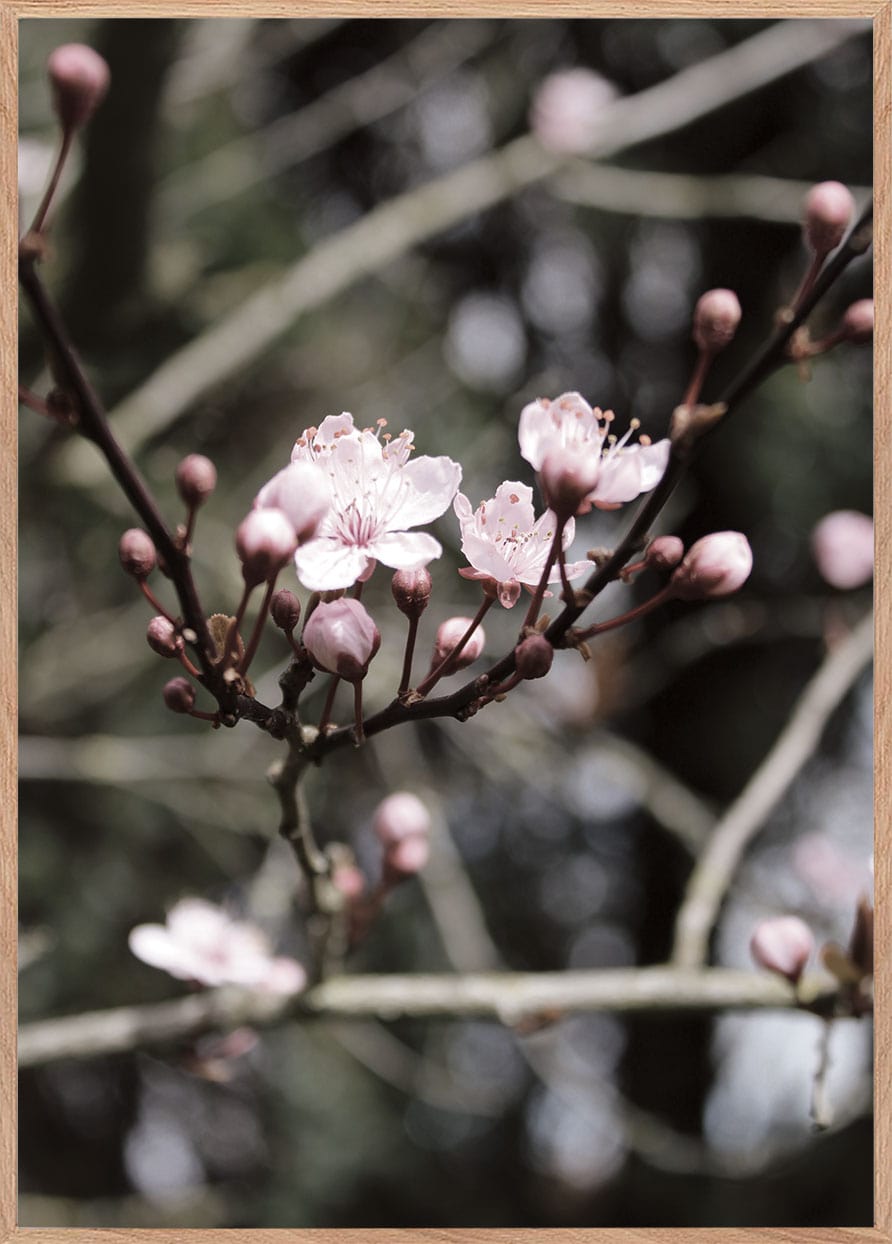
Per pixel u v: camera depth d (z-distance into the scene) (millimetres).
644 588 3703
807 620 3488
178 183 3432
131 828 3455
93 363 2814
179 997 3324
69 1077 4152
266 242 3855
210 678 1508
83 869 3357
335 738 1550
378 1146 4219
